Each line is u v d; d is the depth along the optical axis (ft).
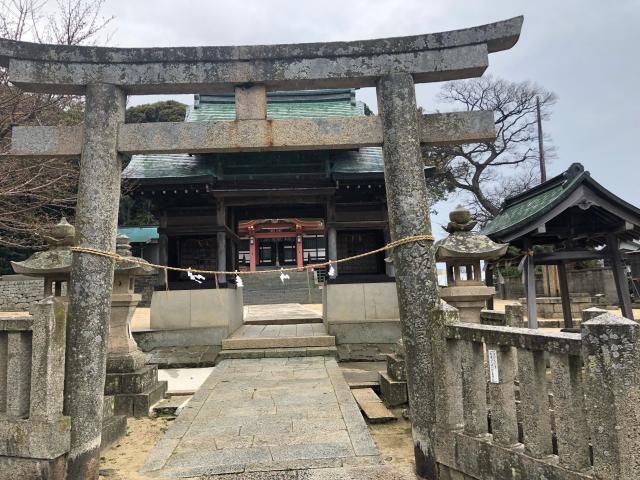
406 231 14.48
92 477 13.34
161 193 38.01
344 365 34.12
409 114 15.06
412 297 14.17
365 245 41.86
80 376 13.34
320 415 19.11
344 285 37.50
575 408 9.30
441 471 12.99
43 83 14.94
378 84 15.57
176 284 38.27
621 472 8.00
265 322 46.39
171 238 40.29
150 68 15.24
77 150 15.16
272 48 15.34
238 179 38.60
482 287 19.76
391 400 21.16
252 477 13.51
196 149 15.26
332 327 36.73
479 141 15.65
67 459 12.85
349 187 38.70
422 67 15.31
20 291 70.69
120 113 15.46
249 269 133.69
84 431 13.21
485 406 12.06
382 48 15.34
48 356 12.56
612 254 27.17
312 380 25.70
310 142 15.29
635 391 8.14
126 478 14.02
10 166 25.81
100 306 13.97
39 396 12.50
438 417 13.06
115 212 14.97
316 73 15.35
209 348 35.50
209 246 40.98
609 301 66.69
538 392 10.28
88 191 14.44
